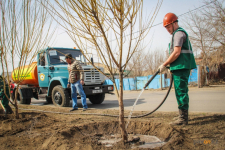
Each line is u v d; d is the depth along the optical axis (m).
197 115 4.14
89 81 7.42
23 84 9.48
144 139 3.03
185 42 3.38
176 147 2.38
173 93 12.72
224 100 7.45
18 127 3.71
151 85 19.00
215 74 20.19
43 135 3.15
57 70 7.46
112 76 2.72
